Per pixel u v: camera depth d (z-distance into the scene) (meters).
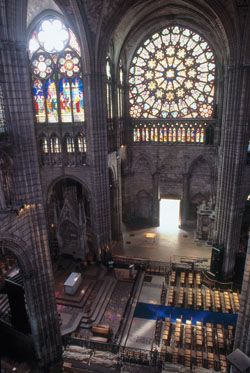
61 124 33.22
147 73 40.72
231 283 30.78
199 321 25.16
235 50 25.72
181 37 38.38
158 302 28.56
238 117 26.92
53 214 36.47
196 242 40.41
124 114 42.00
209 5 25.11
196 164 42.41
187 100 40.38
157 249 38.75
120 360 21.56
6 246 16.59
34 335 19.94
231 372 18.39
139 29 37.28
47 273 19.72
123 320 26.00
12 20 14.85
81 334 24.59
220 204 30.47
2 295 27.25
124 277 32.22
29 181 17.41
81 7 26.36
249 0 23.28
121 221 43.56
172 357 21.38
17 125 16.17
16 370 19.81
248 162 28.73
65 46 31.20
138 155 44.09
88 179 33.34
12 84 15.55
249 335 18.05
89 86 29.97
